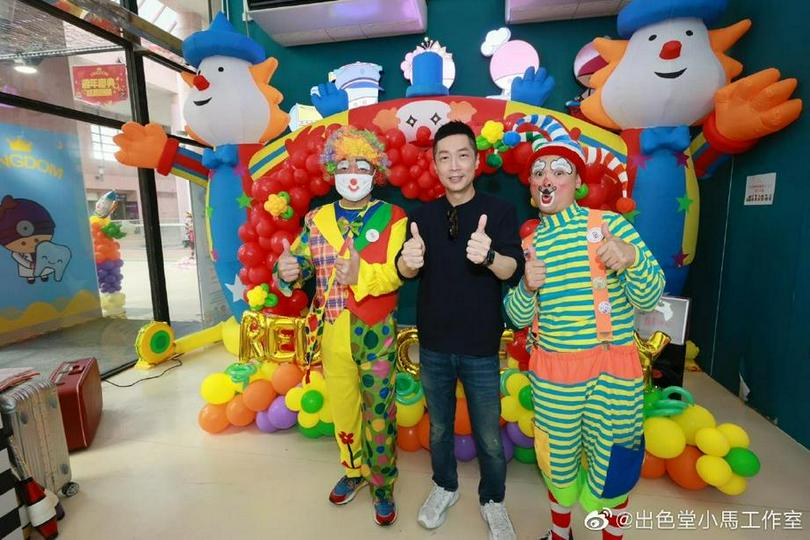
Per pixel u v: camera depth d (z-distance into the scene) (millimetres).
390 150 2893
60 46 3744
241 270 3168
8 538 1586
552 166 1394
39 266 4812
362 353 1657
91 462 2260
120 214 8328
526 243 1483
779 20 2582
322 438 2475
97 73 3943
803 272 2295
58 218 4965
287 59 4664
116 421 2699
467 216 1450
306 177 2992
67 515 1870
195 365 3699
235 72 3281
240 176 3406
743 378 2805
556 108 4191
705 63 2721
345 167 1666
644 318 2461
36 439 1816
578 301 1353
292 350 2627
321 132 3246
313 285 3678
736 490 1811
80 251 5188
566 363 1361
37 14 3230
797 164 2371
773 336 2523
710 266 3291
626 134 3043
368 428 1706
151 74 5734
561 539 1520
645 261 1291
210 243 3549
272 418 2424
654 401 2033
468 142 1412
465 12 4266
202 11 4633
